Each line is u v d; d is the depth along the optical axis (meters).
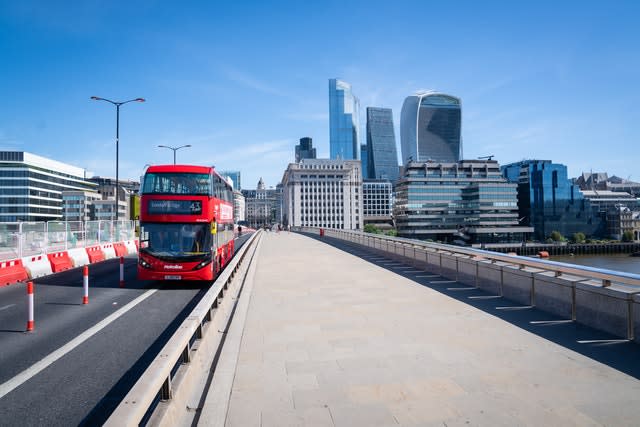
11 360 7.39
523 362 6.85
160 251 14.99
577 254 155.00
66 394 5.97
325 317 10.20
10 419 5.23
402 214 169.88
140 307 12.04
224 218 20.09
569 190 179.50
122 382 6.40
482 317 9.98
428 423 4.89
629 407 5.22
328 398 5.59
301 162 199.75
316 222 191.00
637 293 7.69
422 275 17.86
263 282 16.02
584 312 9.03
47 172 127.31
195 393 5.73
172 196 15.28
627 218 175.25
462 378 6.22
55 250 22.11
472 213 162.50
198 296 13.88
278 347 7.80
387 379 6.23
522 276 11.44
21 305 12.30
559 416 5.01
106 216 132.50
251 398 5.59
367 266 21.52
